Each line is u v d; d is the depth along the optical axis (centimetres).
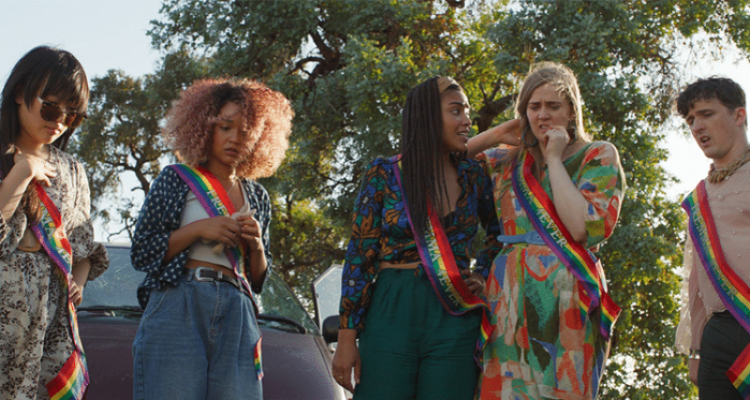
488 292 297
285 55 1433
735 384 292
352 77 1228
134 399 275
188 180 297
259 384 293
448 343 283
